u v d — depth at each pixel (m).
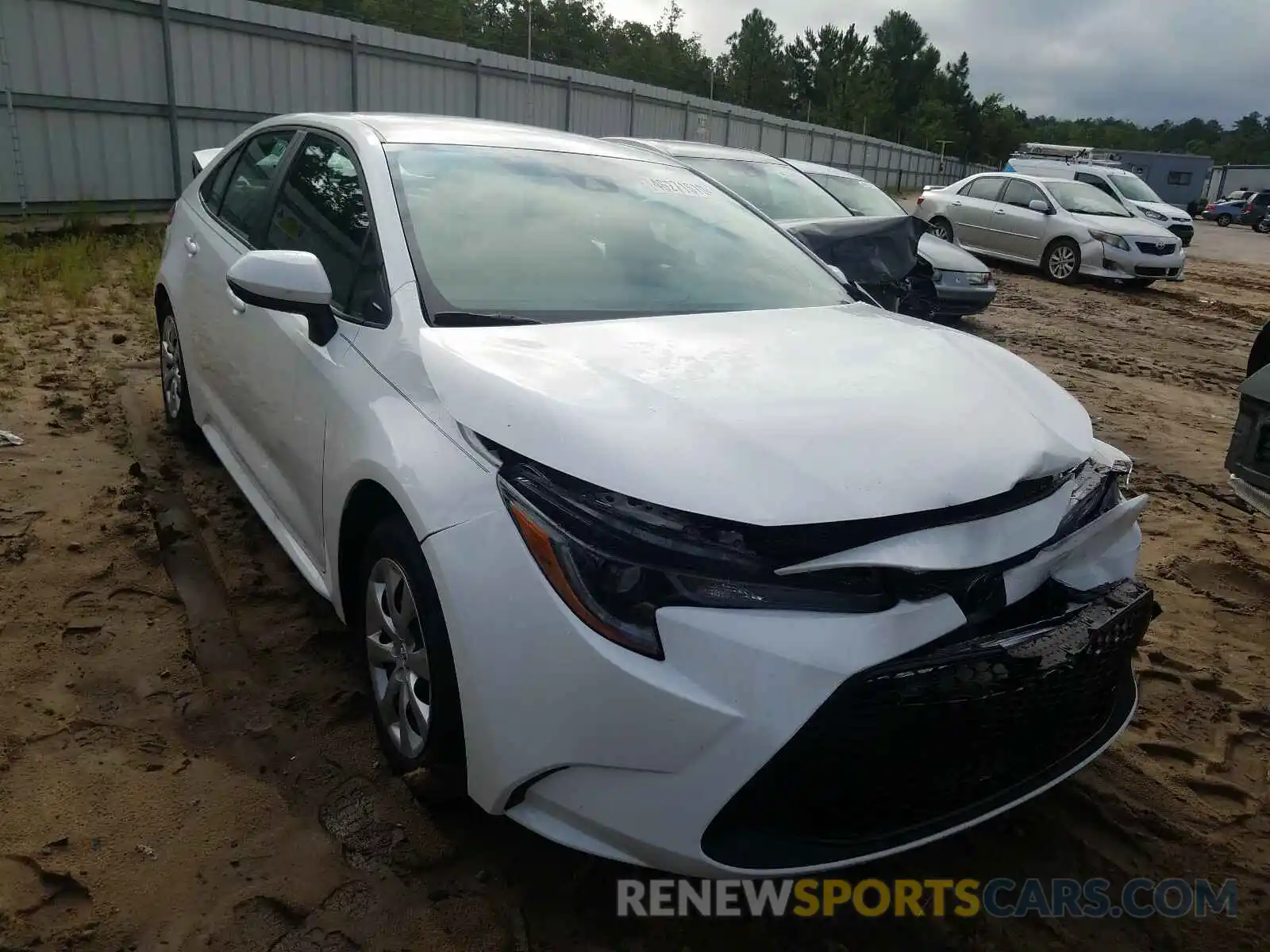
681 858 1.87
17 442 4.53
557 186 3.30
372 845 2.33
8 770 2.47
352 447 2.48
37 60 10.72
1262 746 3.01
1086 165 20.98
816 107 86.38
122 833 2.30
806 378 2.36
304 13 13.70
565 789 1.96
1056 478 2.27
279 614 3.29
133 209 11.43
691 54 73.88
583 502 1.93
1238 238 32.75
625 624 1.87
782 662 1.82
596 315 2.76
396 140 3.21
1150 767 2.87
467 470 2.13
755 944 2.15
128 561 3.54
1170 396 7.84
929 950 2.18
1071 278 14.52
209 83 12.63
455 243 2.83
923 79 99.94
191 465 4.41
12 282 7.95
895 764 1.92
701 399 2.15
